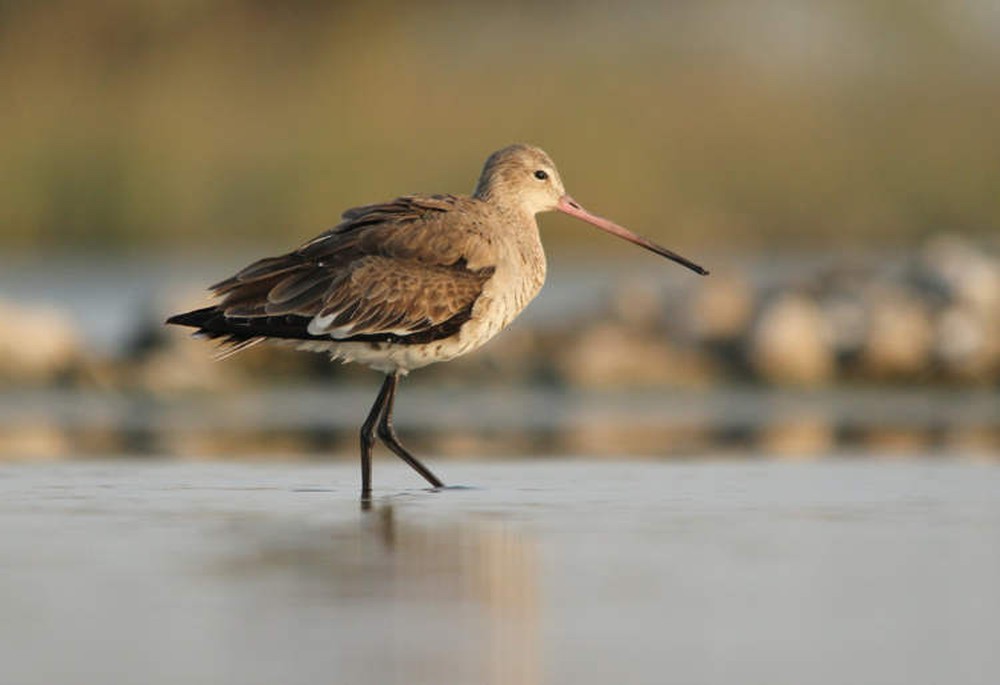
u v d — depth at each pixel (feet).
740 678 20.48
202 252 106.73
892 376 66.23
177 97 117.50
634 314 70.44
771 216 109.50
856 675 20.63
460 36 120.37
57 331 65.36
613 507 33.27
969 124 113.80
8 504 33.55
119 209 106.52
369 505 33.68
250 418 55.26
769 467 40.11
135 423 53.42
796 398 62.75
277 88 118.62
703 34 118.52
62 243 106.73
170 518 31.73
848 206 110.73
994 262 72.54
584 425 52.90
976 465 40.50
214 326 36.04
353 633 22.41
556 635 22.41
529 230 39.91
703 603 24.27
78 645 21.84
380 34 120.88
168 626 22.79
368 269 36.70
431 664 20.94
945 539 29.45
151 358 65.87
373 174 107.14
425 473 37.17
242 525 30.89
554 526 30.81
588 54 117.29
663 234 107.55
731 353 67.36
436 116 111.14
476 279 37.55
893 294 69.10
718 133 111.24
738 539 29.43
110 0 120.16
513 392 64.64
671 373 66.03
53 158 107.55
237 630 22.57
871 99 114.73
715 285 70.79
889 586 25.46
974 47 116.98
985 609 23.89
